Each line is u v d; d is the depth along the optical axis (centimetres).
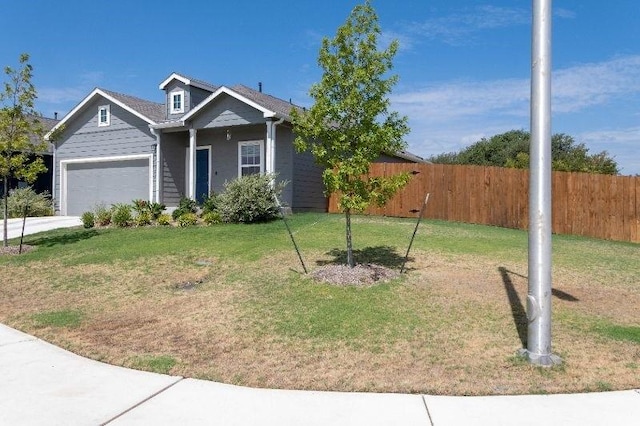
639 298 765
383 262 937
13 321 693
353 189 823
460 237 1264
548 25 518
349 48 802
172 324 657
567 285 834
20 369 508
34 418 392
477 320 634
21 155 1228
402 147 818
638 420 388
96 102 2042
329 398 433
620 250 1276
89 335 624
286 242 1130
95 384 467
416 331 599
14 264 1060
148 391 450
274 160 1605
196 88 1898
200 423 384
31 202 2047
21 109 1188
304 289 766
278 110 1661
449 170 1711
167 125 1759
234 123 1656
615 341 570
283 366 510
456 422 385
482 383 462
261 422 386
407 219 1659
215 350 560
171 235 1280
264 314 671
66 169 2133
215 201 1560
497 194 1645
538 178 514
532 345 513
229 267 941
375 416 396
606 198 1566
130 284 871
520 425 379
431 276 834
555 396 435
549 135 518
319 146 827
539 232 512
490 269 902
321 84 812
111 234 1366
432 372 488
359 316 648
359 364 512
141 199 1852
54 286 882
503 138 4906
